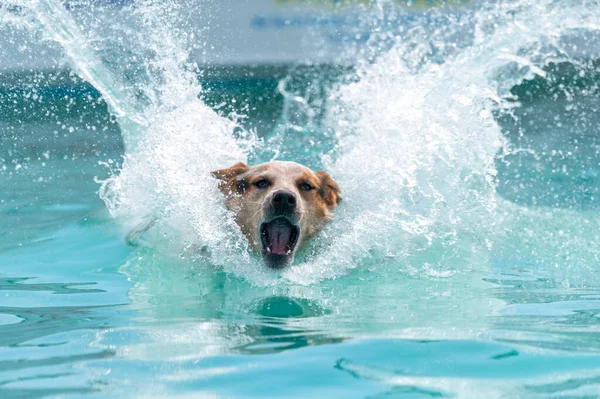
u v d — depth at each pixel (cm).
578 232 591
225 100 1466
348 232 529
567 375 277
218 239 512
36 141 1085
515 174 846
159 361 296
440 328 348
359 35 1998
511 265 502
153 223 555
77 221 624
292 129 1055
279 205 482
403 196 561
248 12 2041
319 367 287
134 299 415
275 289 447
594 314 375
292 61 2006
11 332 345
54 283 451
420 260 507
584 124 1152
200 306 401
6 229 607
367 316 375
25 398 254
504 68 670
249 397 255
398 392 259
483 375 278
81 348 316
